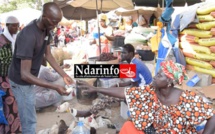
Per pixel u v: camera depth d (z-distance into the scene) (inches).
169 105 85.0
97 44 368.2
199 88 172.6
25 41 111.7
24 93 126.1
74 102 226.1
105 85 215.0
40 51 122.6
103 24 443.2
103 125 175.2
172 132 83.7
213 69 187.8
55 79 220.8
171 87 86.1
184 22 197.0
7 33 136.1
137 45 326.0
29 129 133.3
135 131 88.7
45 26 115.6
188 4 417.1
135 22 490.6
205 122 90.4
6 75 122.3
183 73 85.0
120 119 187.6
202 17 187.6
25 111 129.4
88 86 97.7
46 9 108.6
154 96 87.6
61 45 585.9
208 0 223.3
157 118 85.8
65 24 733.9
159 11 400.2
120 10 469.4
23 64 112.8
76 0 339.0
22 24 561.9
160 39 202.4
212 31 181.3
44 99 211.2
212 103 147.7
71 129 151.7
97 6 342.6
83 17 443.8
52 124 185.8
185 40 207.3
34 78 112.3
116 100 127.7
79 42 533.3
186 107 83.5
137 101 89.6
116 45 343.0
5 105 121.5
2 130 120.0
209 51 185.0
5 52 120.6
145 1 435.8
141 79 163.3
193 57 200.8
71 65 283.6
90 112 127.6
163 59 193.8
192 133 85.2
